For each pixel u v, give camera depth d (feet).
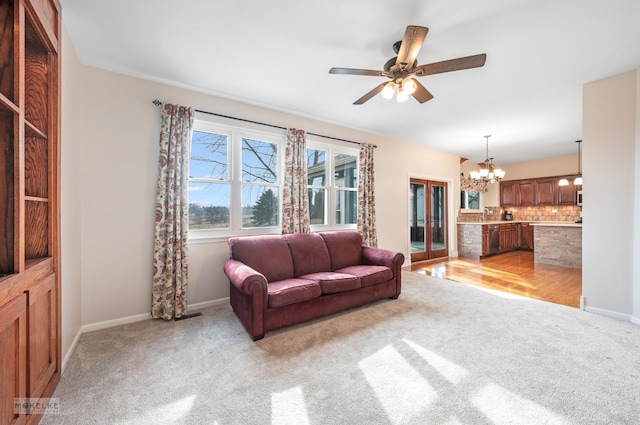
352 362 6.45
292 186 12.03
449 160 21.07
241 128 11.09
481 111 12.42
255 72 8.98
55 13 5.75
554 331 8.04
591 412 4.77
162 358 6.64
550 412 4.78
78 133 7.84
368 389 5.46
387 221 16.58
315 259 10.84
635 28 6.75
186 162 9.48
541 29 6.82
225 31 6.97
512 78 9.35
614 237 9.12
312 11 6.24
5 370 3.81
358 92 10.48
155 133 9.35
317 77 9.32
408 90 7.00
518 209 26.37
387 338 7.64
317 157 13.79
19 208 4.27
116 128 8.69
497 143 18.30
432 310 9.81
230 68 8.74
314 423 4.59
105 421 4.66
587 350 6.91
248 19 6.53
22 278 4.31
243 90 10.25
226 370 6.15
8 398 3.87
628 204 8.86
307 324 8.63
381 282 10.48
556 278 14.55
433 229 20.52
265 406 5.00
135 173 8.99
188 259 9.84
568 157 22.65
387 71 7.18
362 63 8.48
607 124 9.25
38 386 4.82
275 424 4.58
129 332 8.10
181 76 9.20
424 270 16.53
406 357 6.64
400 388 5.48
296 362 6.46
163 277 9.13
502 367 6.18
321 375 5.95
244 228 11.32
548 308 9.98
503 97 10.91
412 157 18.12
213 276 10.40
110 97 8.61
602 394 5.23
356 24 6.69
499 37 7.14
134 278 8.95
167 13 6.32
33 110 5.53
